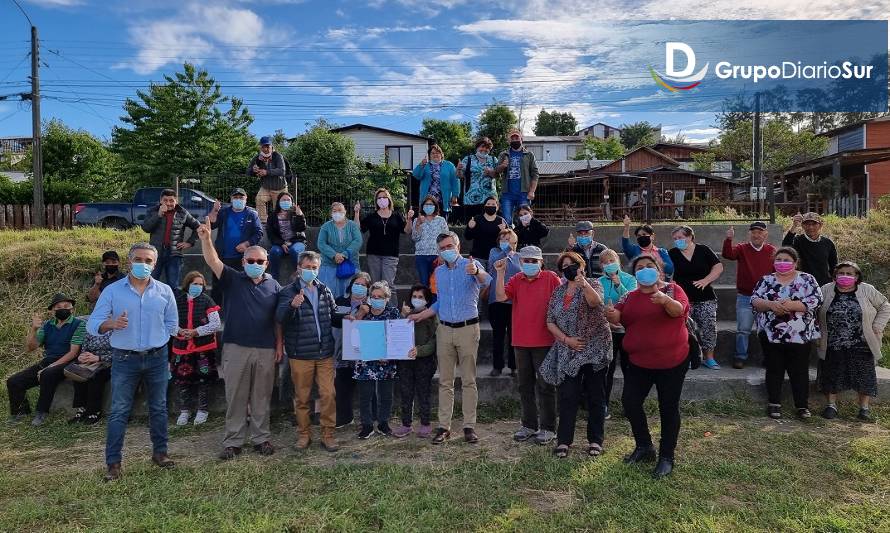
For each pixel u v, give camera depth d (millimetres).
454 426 5879
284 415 6191
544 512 3979
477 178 9211
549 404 5363
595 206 15359
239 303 5172
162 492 4312
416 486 4367
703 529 3672
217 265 5098
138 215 15305
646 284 4461
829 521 3768
